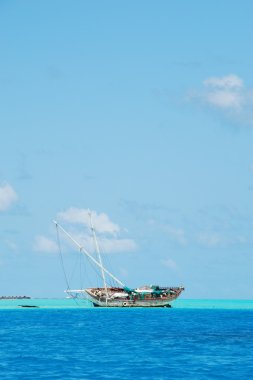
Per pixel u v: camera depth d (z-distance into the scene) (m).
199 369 60.81
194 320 146.00
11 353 73.06
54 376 56.72
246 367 62.16
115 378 55.78
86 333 103.19
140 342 86.44
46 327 118.44
